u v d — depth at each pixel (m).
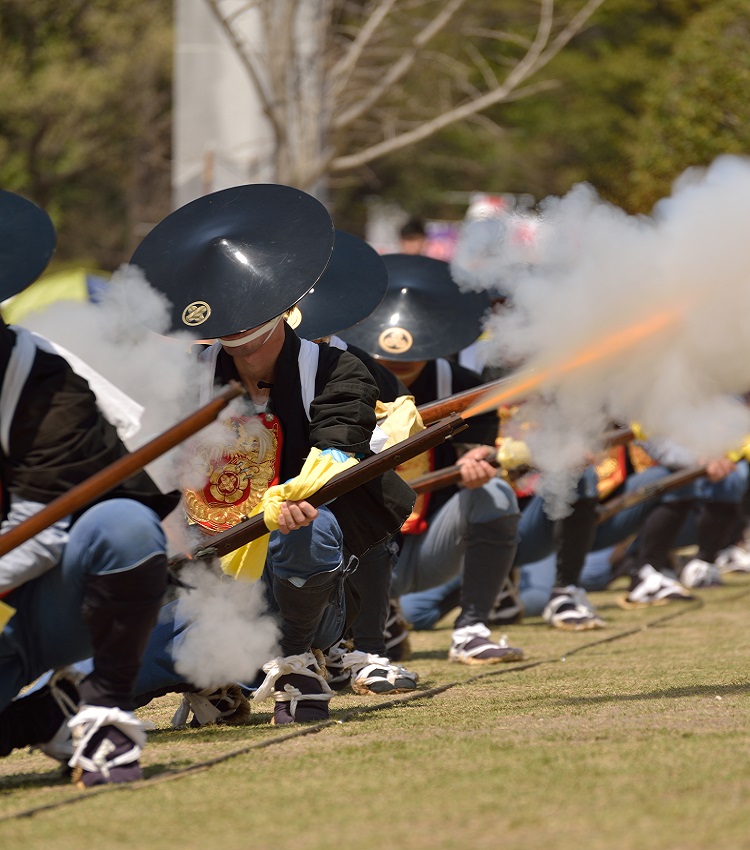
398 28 43.84
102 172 82.56
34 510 8.21
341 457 10.29
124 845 6.98
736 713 10.40
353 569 11.21
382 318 15.03
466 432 14.77
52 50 73.50
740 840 6.59
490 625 19.84
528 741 9.39
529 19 73.69
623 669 13.85
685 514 22.02
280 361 10.67
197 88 40.75
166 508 8.92
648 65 85.31
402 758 8.95
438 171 95.56
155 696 11.18
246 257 10.02
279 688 11.00
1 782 9.02
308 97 39.91
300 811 7.53
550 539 19.12
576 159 91.31
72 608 8.53
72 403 8.33
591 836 6.75
